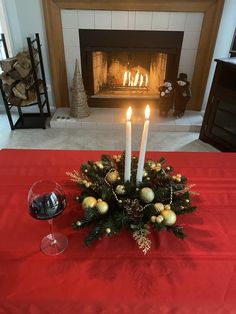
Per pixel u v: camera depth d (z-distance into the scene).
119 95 2.89
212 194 0.97
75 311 0.65
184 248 0.77
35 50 2.42
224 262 0.73
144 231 0.73
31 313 0.65
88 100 2.87
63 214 0.87
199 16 2.38
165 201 0.81
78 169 1.08
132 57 2.79
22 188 0.97
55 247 0.76
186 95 2.55
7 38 2.54
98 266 0.71
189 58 2.62
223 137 2.34
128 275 0.69
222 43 2.48
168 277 0.69
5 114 2.91
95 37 2.49
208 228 0.83
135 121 2.64
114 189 0.81
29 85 2.47
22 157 1.15
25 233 0.80
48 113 2.81
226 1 2.27
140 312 0.65
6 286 0.66
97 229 0.74
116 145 2.40
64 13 2.38
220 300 0.64
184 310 0.64
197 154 1.20
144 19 2.39
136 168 0.88
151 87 2.96
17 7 2.33
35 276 0.68
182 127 2.62
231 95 2.14
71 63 2.66
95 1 2.29
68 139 2.47
